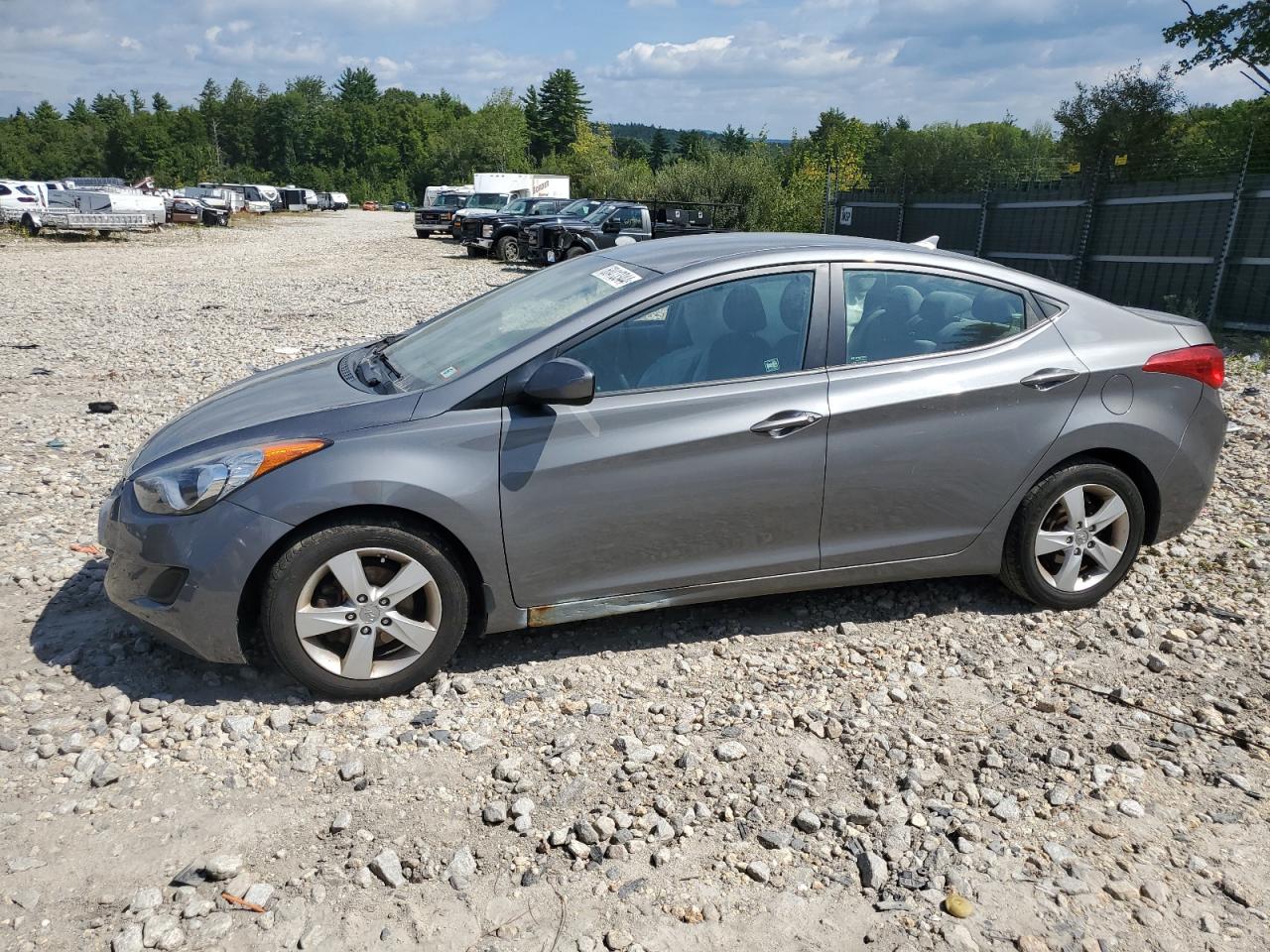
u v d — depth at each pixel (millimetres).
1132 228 15492
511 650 3895
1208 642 4000
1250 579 4574
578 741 3262
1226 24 15977
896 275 3963
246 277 21312
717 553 3760
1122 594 4426
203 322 13641
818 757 3191
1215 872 2670
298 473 3279
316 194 87250
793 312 3807
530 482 3467
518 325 3848
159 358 10594
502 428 3449
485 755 3178
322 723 3340
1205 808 2943
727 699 3545
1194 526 5250
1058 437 3984
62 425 7535
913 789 3004
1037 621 4168
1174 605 4324
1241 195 13375
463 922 2455
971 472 3922
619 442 3539
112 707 3354
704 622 4148
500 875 2629
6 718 3318
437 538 3443
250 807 2891
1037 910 2523
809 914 2504
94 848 2693
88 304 15523
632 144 141000
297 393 3820
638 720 3398
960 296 4027
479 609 3637
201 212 46688
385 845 2736
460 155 110250
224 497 3268
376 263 26344
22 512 5477
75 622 4062
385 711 3428
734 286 3773
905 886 2605
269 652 3457
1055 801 2951
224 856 2607
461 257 29219
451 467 3389
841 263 3891
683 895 2561
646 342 3654
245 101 145000
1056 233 17203
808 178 33438
